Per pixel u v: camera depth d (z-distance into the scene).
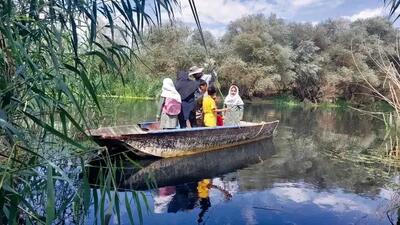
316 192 4.03
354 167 5.38
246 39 27.78
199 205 3.48
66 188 3.05
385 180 4.63
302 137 8.67
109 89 4.09
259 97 29.25
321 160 5.85
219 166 5.25
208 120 6.77
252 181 4.46
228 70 26.36
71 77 2.43
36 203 2.54
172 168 5.02
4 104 1.63
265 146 7.17
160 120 6.26
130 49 2.10
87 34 2.17
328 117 16.34
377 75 26.11
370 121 14.95
